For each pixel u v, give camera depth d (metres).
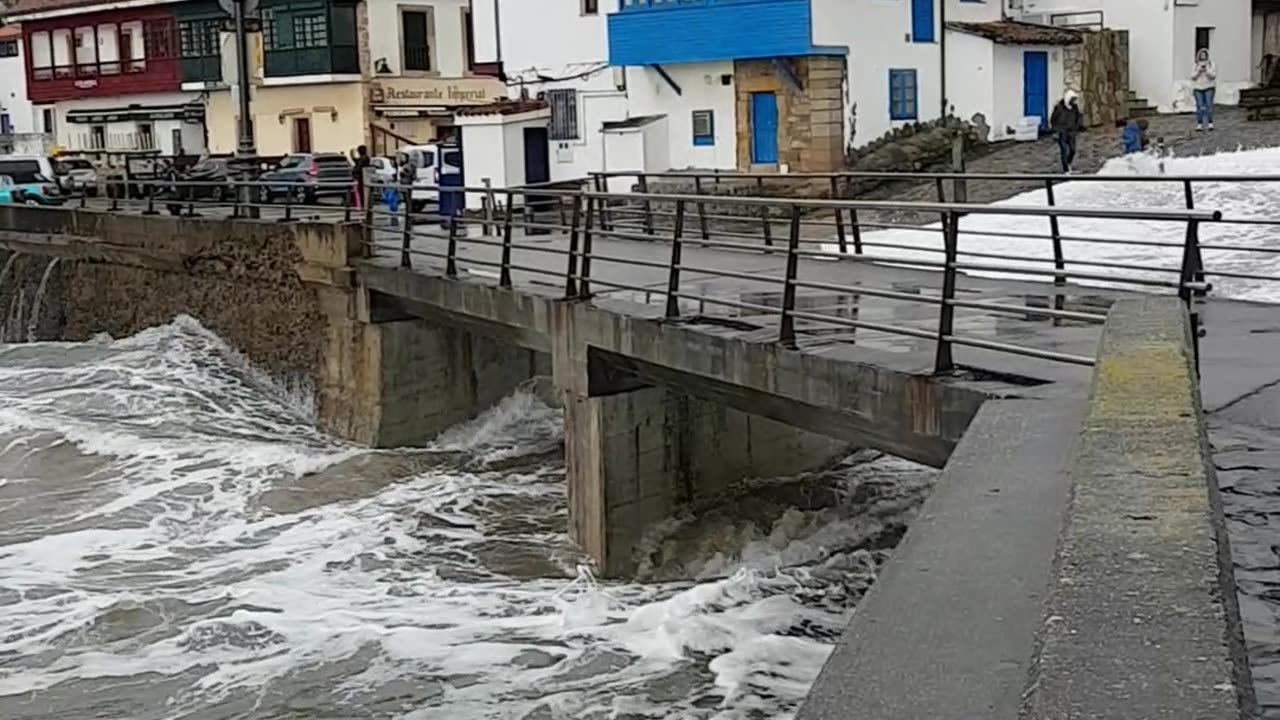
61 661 10.90
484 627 11.29
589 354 13.02
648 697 9.62
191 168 36.22
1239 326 11.08
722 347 10.80
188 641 11.20
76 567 13.58
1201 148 26.81
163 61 50.81
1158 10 33.91
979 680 3.61
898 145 31.42
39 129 57.72
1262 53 37.62
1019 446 6.64
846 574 12.23
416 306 18.34
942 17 32.53
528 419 19.70
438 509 15.37
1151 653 2.34
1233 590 2.77
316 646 10.93
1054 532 5.12
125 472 17.31
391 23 45.16
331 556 13.74
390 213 18.92
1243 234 20.00
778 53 30.84
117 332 26.14
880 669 3.73
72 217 27.00
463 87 46.41
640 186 24.69
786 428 14.33
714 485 13.80
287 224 20.86
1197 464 3.79
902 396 8.97
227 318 23.05
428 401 19.09
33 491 16.64
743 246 11.18
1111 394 4.86
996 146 32.25
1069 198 23.62
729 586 11.84
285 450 18.19
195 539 14.55
